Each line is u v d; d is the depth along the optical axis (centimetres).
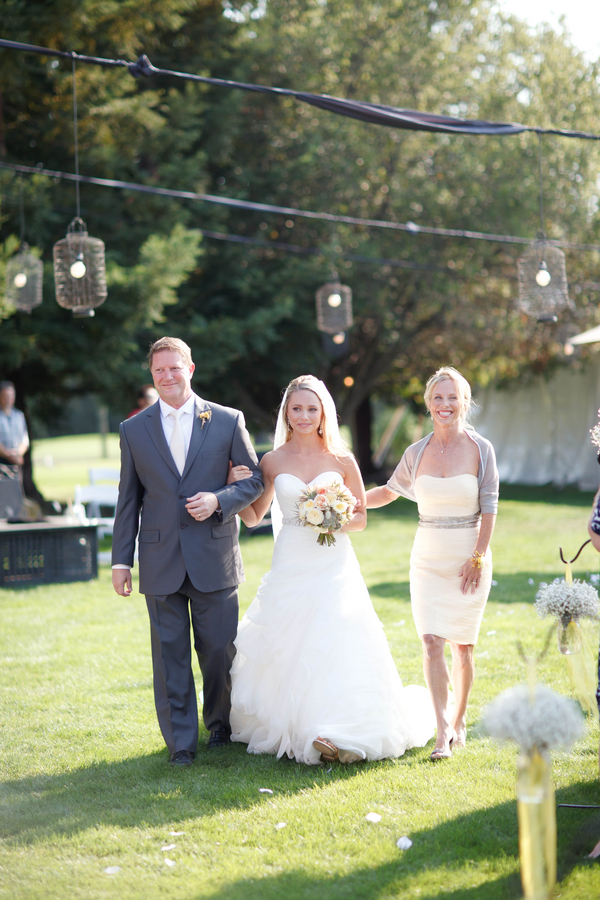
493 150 1427
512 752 365
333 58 1443
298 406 385
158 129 1162
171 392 373
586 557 865
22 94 1004
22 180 927
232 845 288
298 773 350
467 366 1889
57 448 4862
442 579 379
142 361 1234
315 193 1453
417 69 1445
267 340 1377
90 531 849
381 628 379
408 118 470
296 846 286
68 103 1005
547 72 1426
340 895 252
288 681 368
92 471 1013
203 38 1319
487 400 2050
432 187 1418
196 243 1042
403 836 288
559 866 261
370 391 2022
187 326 1276
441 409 377
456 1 1485
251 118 1459
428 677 375
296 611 370
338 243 1370
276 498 389
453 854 275
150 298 1030
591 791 320
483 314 1579
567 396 1739
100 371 1102
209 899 252
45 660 542
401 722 372
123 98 1113
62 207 1097
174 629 371
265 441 2186
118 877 267
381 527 1224
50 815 315
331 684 359
